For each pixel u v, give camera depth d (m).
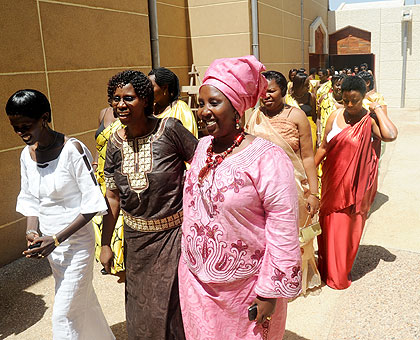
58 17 5.95
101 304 3.78
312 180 3.46
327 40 19.69
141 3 7.76
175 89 3.51
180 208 2.42
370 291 3.69
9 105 2.25
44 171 2.45
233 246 1.86
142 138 2.39
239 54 10.62
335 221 3.68
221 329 1.97
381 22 19.25
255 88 1.89
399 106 19.59
